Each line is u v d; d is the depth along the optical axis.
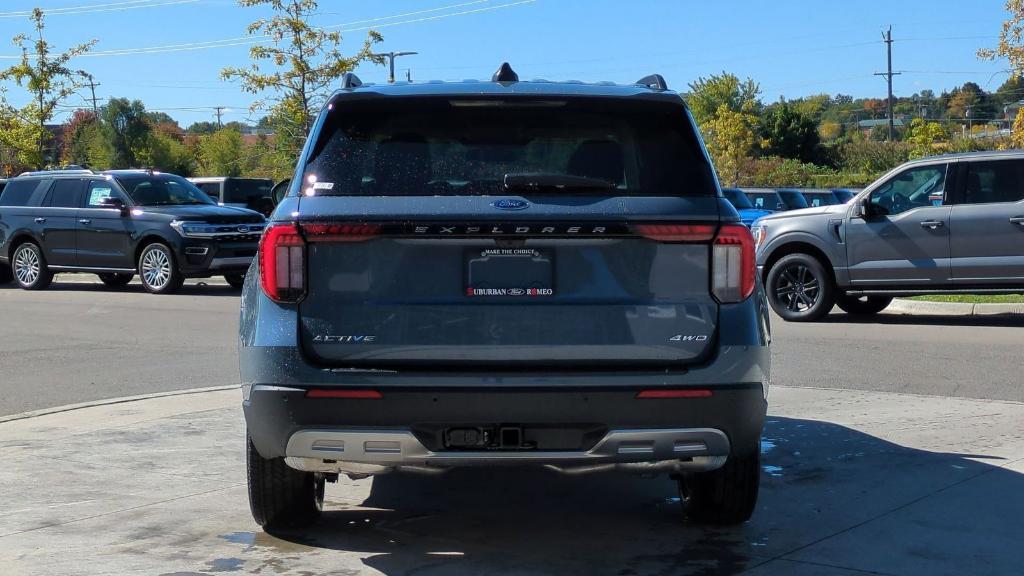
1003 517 5.22
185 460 6.51
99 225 18.62
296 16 29.81
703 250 4.28
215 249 17.95
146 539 4.97
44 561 4.66
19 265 19.44
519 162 4.47
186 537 5.00
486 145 4.52
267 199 11.07
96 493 5.77
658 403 4.19
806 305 13.58
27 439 7.09
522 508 5.50
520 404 4.15
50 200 19.27
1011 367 9.75
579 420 4.18
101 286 20.25
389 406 4.16
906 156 64.88
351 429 4.20
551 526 5.18
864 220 13.07
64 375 9.91
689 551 4.77
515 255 4.22
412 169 4.41
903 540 4.89
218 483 5.98
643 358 4.24
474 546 4.87
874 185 13.18
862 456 6.46
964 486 5.77
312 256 4.24
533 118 4.59
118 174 18.97
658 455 4.26
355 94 4.59
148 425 7.53
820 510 5.37
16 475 6.15
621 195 4.33
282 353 4.21
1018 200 12.40
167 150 81.00
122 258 18.48
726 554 4.73
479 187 4.35
